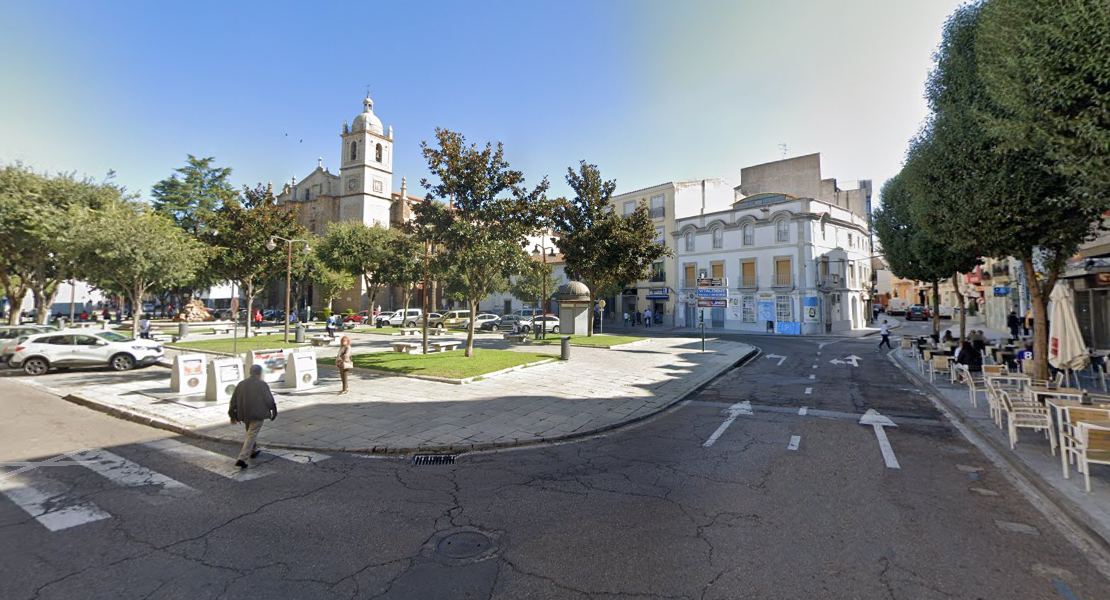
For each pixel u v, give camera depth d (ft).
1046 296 30.83
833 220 116.16
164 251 72.33
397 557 13.10
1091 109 15.99
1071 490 16.65
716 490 17.89
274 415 22.74
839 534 14.16
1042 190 24.90
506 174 52.70
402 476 20.10
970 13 28.66
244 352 65.92
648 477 19.52
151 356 54.34
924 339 58.34
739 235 119.55
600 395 36.76
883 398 35.65
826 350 71.82
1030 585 11.47
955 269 52.90
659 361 56.85
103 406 33.22
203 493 18.12
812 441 24.45
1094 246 41.83
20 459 22.33
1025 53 17.98
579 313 92.73
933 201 30.71
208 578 12.06
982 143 26.76
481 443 24.34
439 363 50.55
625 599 10.95
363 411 31.53
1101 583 11.57
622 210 147.64
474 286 55.67
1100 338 45.75
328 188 199.52
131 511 16.37
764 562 12.57
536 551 13.35
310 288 195.93
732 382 43.86
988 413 28.73
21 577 12.07
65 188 72.43
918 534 14.12
